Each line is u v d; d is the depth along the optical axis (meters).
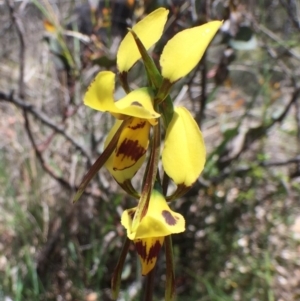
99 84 0.05
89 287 0.14
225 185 0.15
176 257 0.14
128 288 0.13
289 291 0.14
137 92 0.06
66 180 0.14
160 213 0.06
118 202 0.13
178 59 0.06
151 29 0.06
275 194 0.15
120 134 0.06
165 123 0.06
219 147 0.13
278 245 0.15
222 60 0.13
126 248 0.07
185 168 0.06
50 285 0.14
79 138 0.15
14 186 0.16
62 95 0.15
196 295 0.13
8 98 0.13
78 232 0.14
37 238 0.14
